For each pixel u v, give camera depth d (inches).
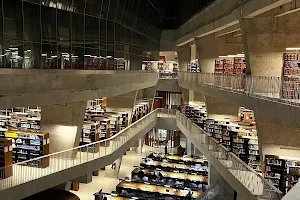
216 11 626.2
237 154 575.5
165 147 1100.5
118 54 746.2
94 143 571.5
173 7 1167.0
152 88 1142.3
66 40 550.9
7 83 369.1
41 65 499.5
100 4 627.5
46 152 519.5
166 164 863.7
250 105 407.2
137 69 909.8
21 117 626.8
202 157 956.6
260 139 472.1
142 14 889.5
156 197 636.7
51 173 466.3
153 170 796.0
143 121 858.8
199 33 766.5
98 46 649.0
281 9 441.1
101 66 665.6
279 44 474.3
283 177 424.8
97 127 629.3
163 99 1316.4
